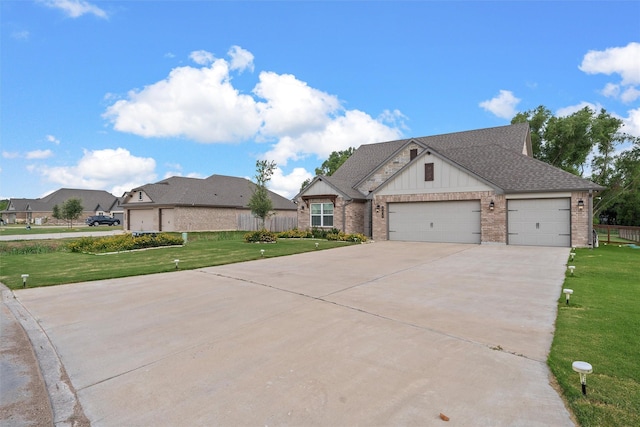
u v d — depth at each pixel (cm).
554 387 338
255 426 285
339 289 773
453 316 569
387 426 280
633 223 4222
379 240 1995
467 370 377
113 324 565
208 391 345
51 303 698
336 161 4938
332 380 360
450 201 1802
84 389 359
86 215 6253
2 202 8125
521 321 538
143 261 1252
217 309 636
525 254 1301
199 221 3117
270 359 415
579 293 697
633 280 819
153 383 366
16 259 1370
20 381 383
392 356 416
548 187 1538
